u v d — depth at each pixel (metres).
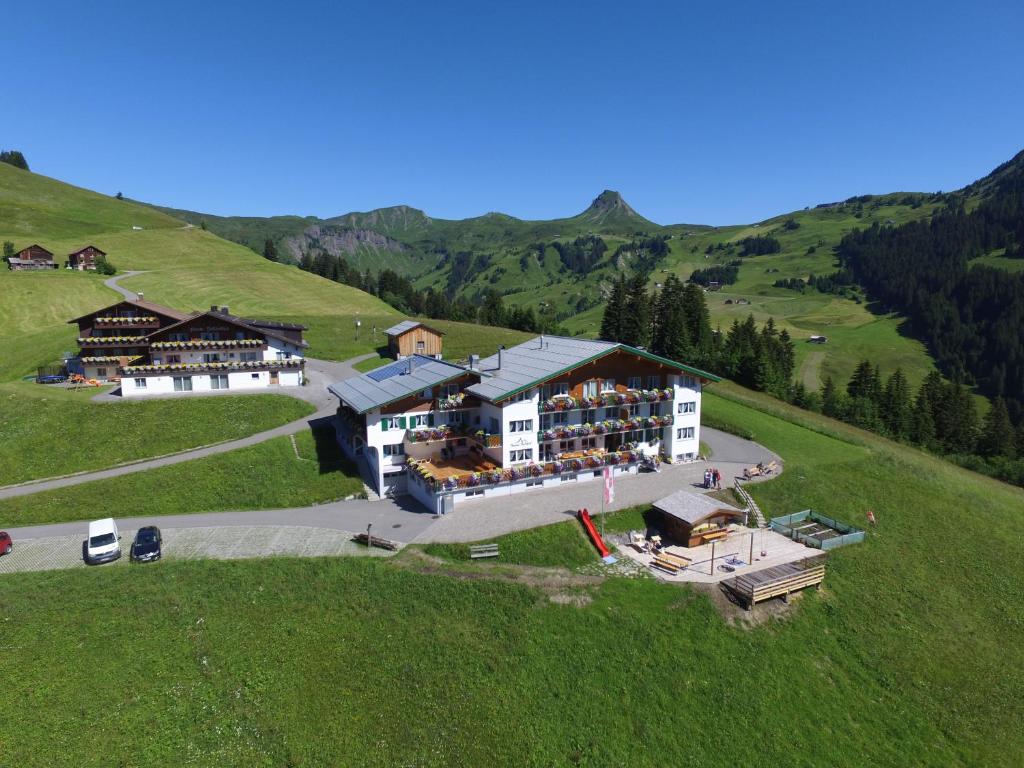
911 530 49.62
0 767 23.73
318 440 60.53
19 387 68.00
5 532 40.91
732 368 108.25
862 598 40.38
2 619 32.00
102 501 47.94
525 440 51.38
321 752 25.84
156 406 65.06
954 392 114.00
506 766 26.41
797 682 33.34
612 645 33.25
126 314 79.06
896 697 33.66
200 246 181.00
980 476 79.75
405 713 28.06
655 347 124.12
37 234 162.75
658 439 59.62
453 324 131.50
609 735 28.59
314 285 158.88
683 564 40.38
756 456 62.06
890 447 77.00
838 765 29.23
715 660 33.50
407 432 52.12
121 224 198.50
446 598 35.38
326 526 44.84
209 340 76.00
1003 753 31.14
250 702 27.91
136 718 26.53
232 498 49.81
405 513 47.12
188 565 37.94
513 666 31.25
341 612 33.94
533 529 43.44
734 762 28.50
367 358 99.44
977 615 40.97
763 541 45.22
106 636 31.20
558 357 56.72
